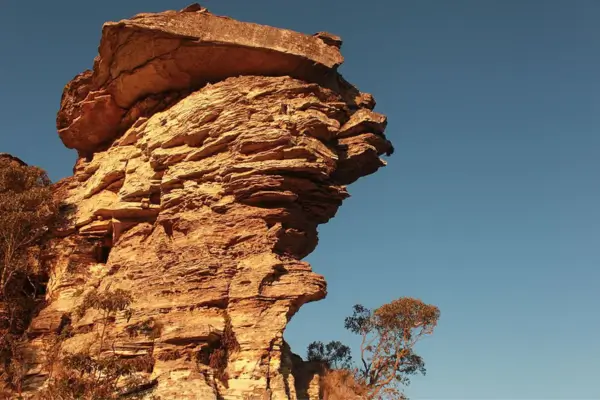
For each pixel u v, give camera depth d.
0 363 40.72
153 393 34.78
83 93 49.16
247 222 40.03
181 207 41.91
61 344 39.97
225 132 41.88
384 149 46.69
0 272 46.28
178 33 42.38
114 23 42.66
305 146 40.56
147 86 45.88
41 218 47.19
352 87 48.88
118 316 39.34
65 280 45.09
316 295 38.88
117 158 47.19
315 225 42.81
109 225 46.03
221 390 35.62
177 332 37.00
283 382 36.28
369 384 46.75
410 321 49.53
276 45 43.50
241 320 37.41
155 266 40.84
